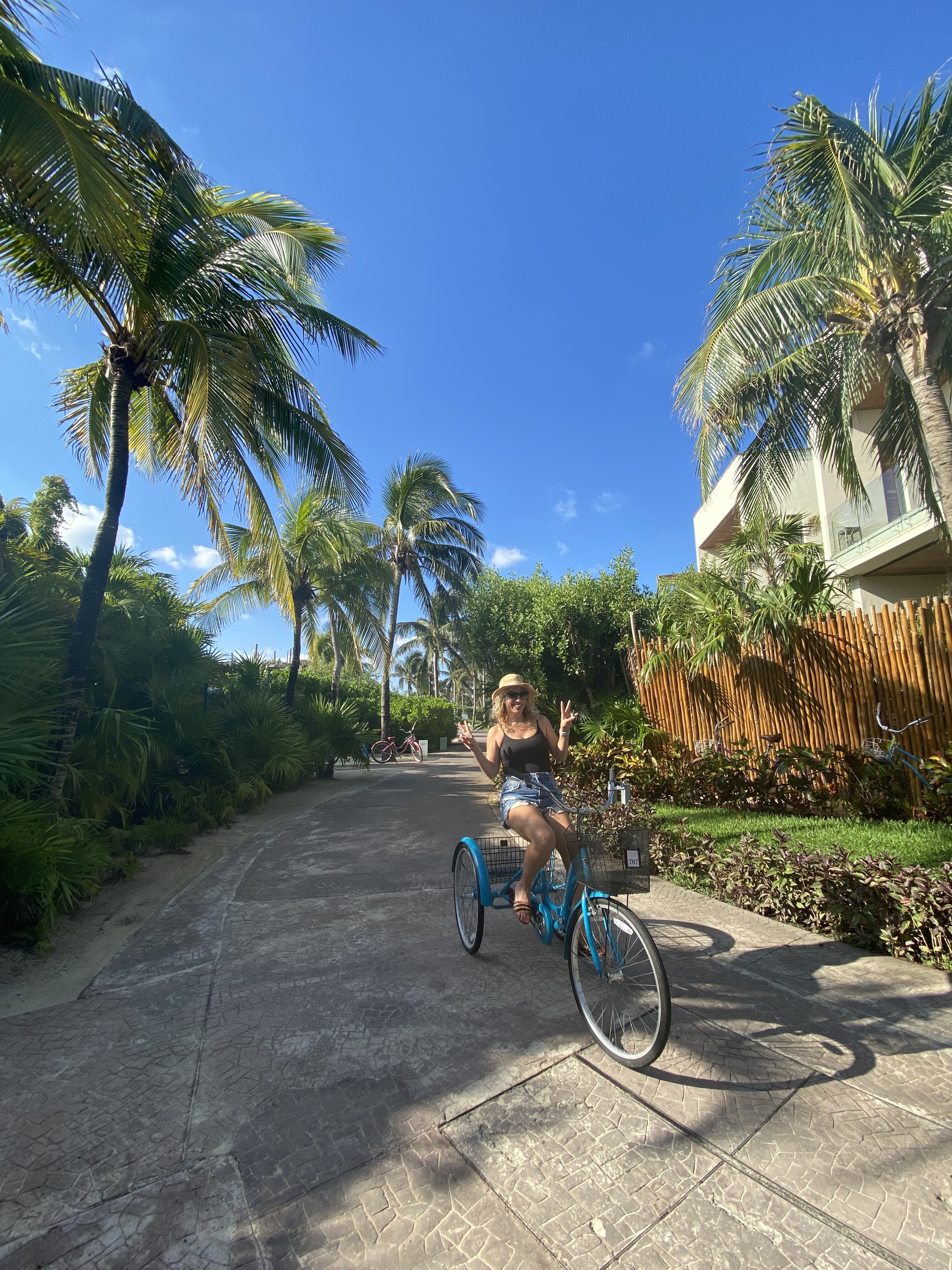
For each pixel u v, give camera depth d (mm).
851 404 8281
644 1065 2607
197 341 6711
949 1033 2818
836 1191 1978
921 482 8898
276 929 4508
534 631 15266
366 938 4285
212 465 7902
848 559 14266
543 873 3564
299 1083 2633
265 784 10273
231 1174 2133
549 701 15117
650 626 13961
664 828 5879
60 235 5539
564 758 3678
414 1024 3090
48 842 4523
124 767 6676
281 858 6750
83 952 4133
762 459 9102
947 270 6746
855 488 9234
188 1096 2568
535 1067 2686
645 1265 1745
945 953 3434
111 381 7062
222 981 3660
